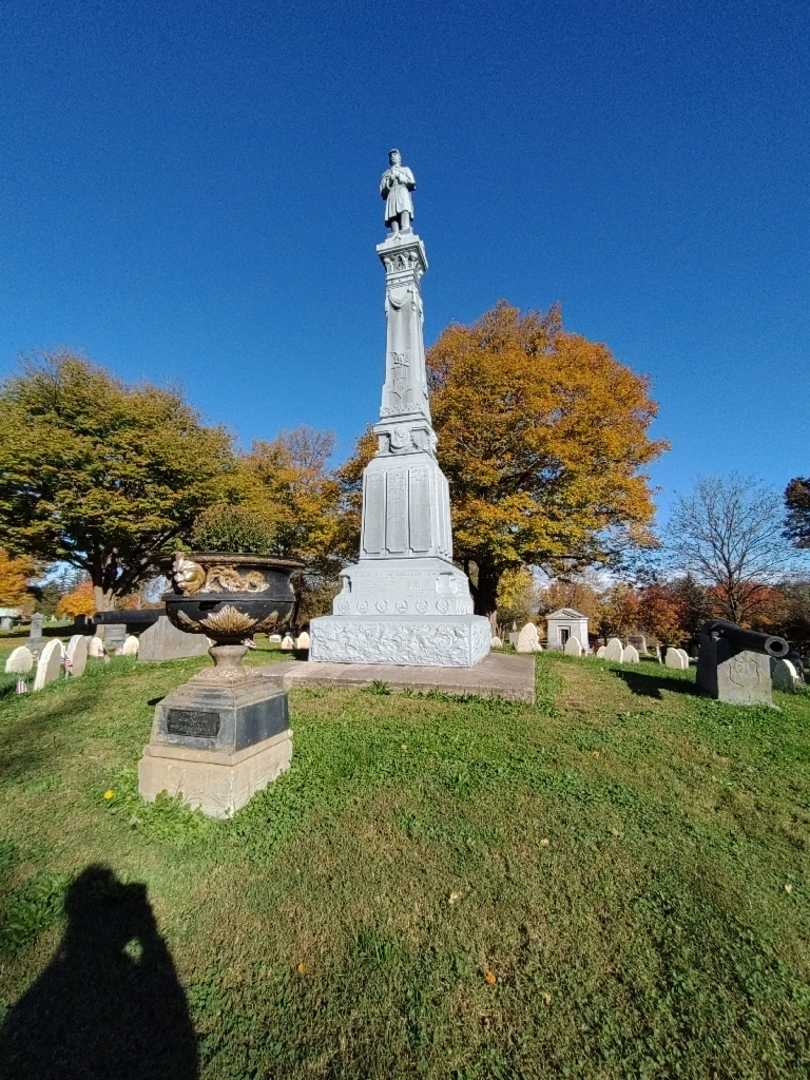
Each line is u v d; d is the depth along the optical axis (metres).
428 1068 1.65
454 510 17.36
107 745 4.63
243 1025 1.80
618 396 18.41
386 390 9.55
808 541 23.25
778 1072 1.67
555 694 6.71
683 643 26.78
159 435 22.19
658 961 2.10
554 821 3.19
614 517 18.39
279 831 2.99
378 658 7.59
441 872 2.65
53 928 2.25
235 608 3.50
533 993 1.94
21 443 19.28
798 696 8.15
